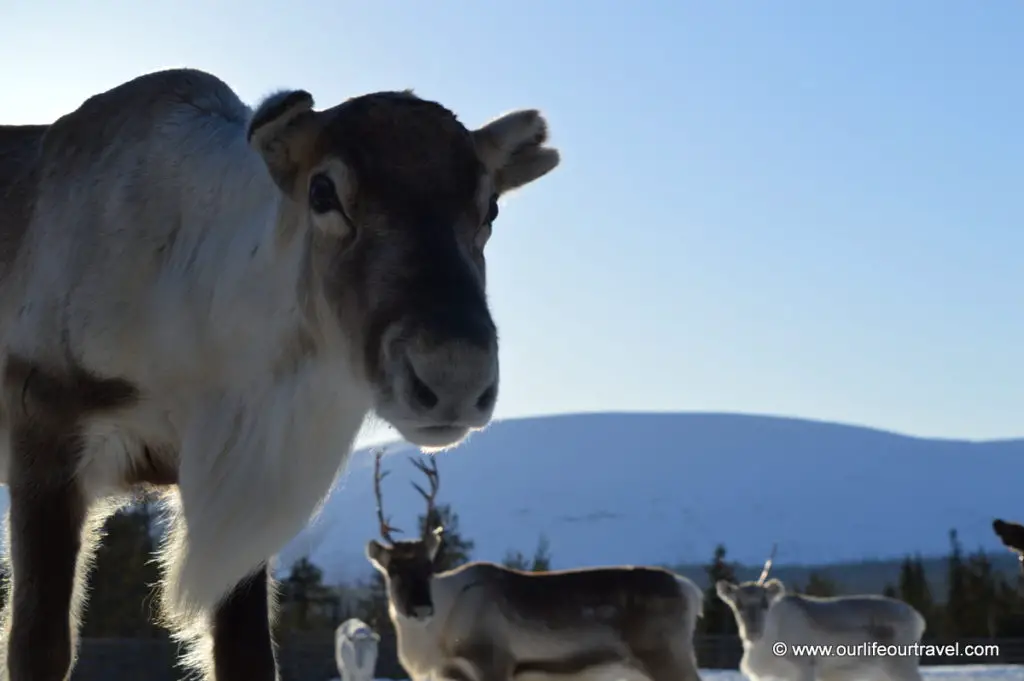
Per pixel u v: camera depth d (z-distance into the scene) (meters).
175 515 3.33
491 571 6.64
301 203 2.94
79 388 3.24
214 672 3.21
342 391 3.07
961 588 19.94
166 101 3.37
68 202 3.35
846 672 7.45
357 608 19.81
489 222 2.95
